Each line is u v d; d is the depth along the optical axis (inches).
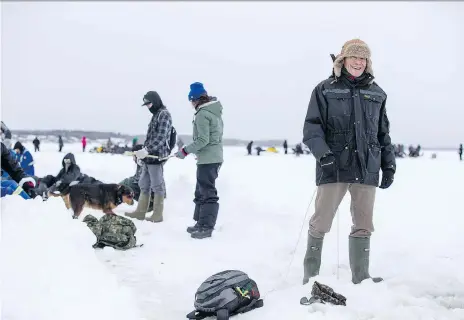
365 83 129.1
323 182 129.8
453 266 140.8
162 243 199.8
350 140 127.5
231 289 117.2
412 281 128.6
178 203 300.8
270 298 125.7
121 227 190.5
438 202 299.7
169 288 140.6
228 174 493.7
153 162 242.7
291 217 246.4
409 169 666.2
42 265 107.7
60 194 245.3
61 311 99.3
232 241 203.5
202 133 213.6
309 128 128.7
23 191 169.0
